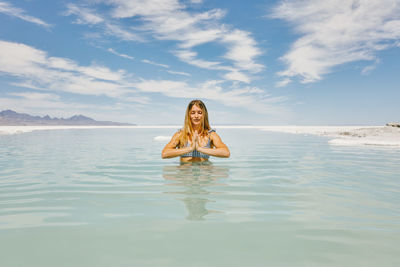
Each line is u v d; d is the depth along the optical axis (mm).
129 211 1684
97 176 2859
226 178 2746
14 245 1192
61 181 2605
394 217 1570
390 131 12773
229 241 1242
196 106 3654
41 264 1023
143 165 3637
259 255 1105
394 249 1155
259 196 2049
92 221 1505
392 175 2943
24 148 6328
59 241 1238
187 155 3861
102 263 1033
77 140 9586
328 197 2021
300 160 4203
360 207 1773
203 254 1113
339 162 4012
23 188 2320
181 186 2381
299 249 1160
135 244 1206
